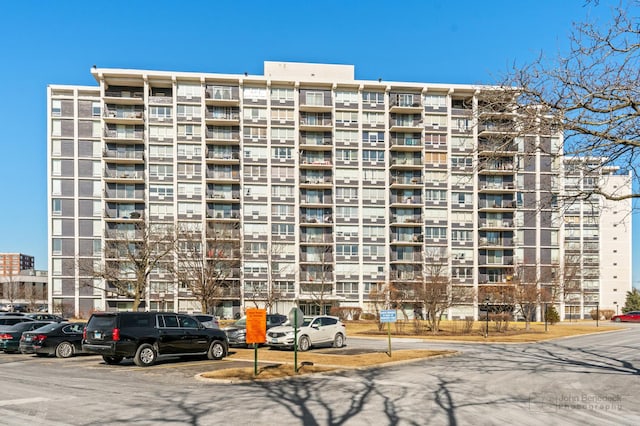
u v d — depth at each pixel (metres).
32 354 22.91
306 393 12.20
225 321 57.41
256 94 67.25
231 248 52.81
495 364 18.62
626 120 10.76
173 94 65.75
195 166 65.69
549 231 70.31
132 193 65.31
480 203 69.31
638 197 11.56
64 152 65.88
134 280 47.91
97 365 18.09
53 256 64.56
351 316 63.19
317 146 66.88
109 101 65.19
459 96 69.50
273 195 66.62
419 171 69.19
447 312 65.19
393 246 68.12
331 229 67.31
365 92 69.00
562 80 10.62
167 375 15.35
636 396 11.88
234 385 13.45
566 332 40.78
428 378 14.87
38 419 9.40
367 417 9.63
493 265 68.19
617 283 85.62
